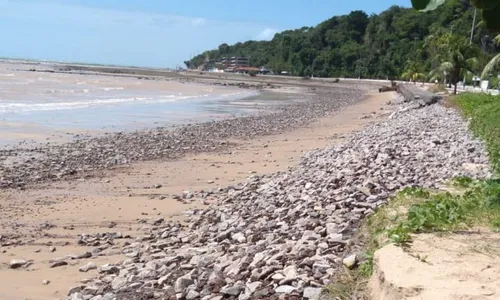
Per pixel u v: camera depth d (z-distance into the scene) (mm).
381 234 6707
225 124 32875
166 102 49969
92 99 47344
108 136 25844
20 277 8344
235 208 11867
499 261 5203
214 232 10109
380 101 61750
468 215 7008
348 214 8742
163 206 12906
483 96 31922
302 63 167875
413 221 6574
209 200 13383
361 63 145875
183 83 102250
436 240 5910
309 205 10070
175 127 30562
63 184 15391
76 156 20125
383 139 20469
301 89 99750
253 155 20875
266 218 10141
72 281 8172
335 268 6219
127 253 9438
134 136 26078
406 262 5172
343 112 45125
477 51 54781
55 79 85000
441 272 4906
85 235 10562
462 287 4551
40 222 11484
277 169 17734
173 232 10602
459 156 15375
